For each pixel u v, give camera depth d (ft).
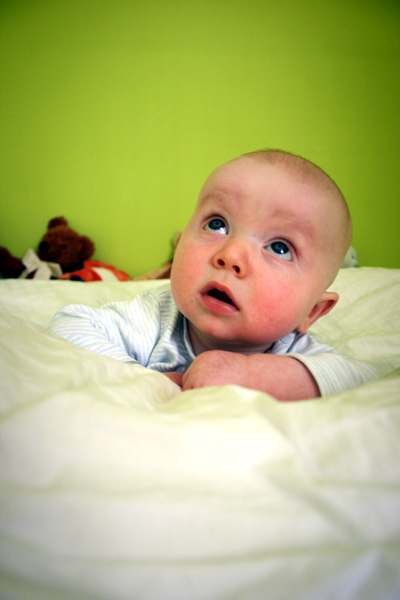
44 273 7.97
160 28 8.75
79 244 8.54
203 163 8.88
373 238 8.71
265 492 1.06
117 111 8.85
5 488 1.04
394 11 8.54
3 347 1.53
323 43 8.60
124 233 9.00
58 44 8.77
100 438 1.14
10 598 0.81
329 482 1.09
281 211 2.42
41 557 0.89
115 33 8.77
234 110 8.79
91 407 1.22
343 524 1.00
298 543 0.95
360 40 8.57
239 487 1.07
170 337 2.84
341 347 3.61
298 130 8.70
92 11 8.74
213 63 8.75
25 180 8.93
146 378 1.69
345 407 1.33
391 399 1.40
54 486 1.04
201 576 0.86
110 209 8.97
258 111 8.75
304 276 2.49
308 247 2.48
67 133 8.88
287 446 1.18
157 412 1.34
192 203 8.95
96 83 8.82
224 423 1.23
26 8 8.70
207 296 2.44
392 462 1.16
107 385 1.44
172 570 0.87
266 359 2.15
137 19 8.75
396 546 0.95
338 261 2.69
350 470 1.13
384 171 8.64
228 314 2.39
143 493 1.03
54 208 8.96
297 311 2.50
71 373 1.47
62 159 8.91
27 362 1.49
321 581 0.86
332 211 2.55
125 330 2.87
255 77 8.71
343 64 8.60
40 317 3.95
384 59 8.57
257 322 2.40
